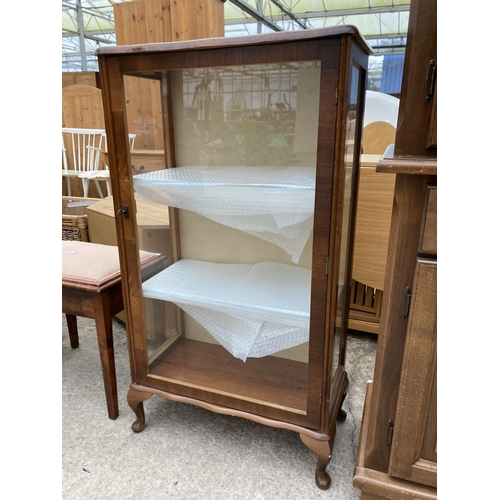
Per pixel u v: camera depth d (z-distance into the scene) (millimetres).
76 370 1655
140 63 965
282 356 1183
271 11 5211
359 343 1882
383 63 6441
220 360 1286
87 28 6180
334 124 838
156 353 1286
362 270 1757
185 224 1342
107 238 1912
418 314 801
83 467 1175
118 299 1338
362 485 958
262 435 1309
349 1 4906
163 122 1128
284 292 1152
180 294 1173
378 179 1632
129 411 1417
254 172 1059
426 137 721
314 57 817
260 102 992
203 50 900
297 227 1025
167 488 1106
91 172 3131
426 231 753
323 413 1050
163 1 1682
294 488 1109
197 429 1334
